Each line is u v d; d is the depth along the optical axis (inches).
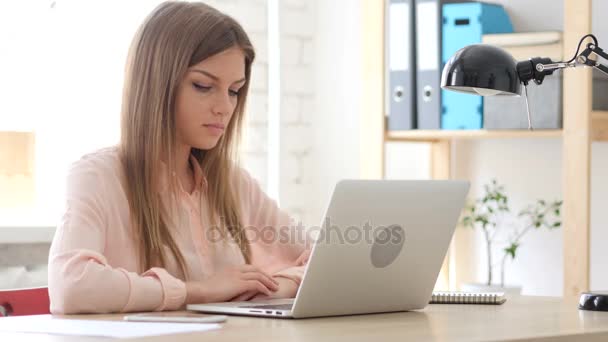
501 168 150.0
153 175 87.2
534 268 146.1
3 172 139.9
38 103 144.0
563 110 127.4
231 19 89.4
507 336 58.1
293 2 168.1
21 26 143.0
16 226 127.8
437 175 153.9
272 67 166.2
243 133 100.2
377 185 70.0
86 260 75.1
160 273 76.5
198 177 93.7
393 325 65.1
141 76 88.4
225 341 53.7
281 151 165.9
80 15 147.3
